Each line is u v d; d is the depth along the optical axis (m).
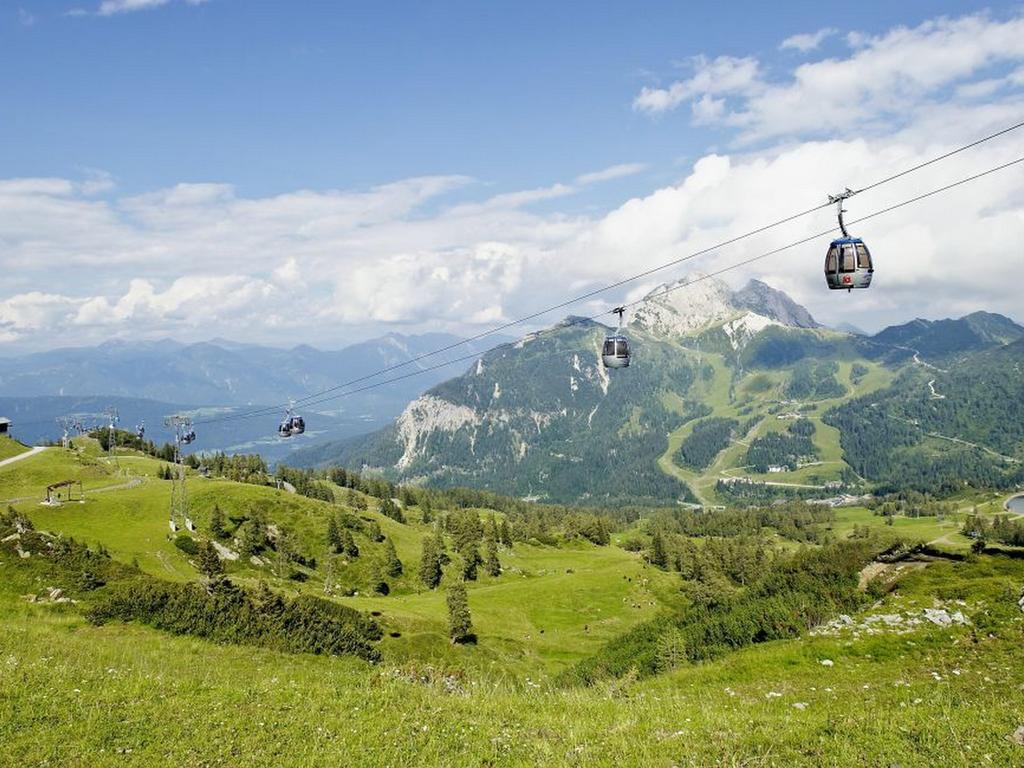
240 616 54.47
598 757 17.39
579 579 188.00
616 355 47.47
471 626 131.62
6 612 52.34
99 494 160.38
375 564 177.62
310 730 18.86
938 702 22.36
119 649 34.69
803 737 17.89
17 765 16.03
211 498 184.00
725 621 70.25
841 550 73.19
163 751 17.06
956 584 53.06
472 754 17.62
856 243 34.25
